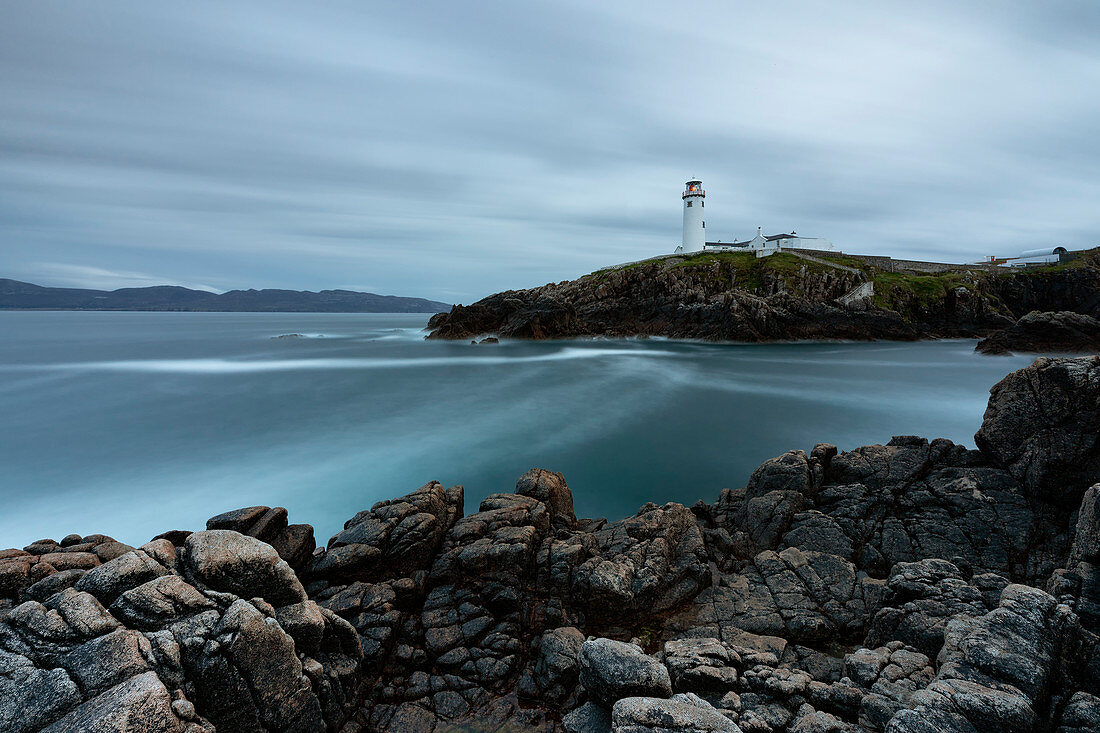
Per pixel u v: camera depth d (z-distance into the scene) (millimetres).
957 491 13992
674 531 13531
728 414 37344
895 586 10586
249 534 10898
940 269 104750
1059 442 13062
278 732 7152
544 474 16375
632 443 30438
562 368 60594
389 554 11438
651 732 6473
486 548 11750
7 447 30406
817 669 9477
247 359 71688
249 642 6914
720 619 11133
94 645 6223
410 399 43688
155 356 76000
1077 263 102688
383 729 8602
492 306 103500
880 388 46938
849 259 103812
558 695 9047
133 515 21953
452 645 10109
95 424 35969
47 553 9148
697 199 127188
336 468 26625
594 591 10945
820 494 15445
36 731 5461
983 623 7949
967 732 6117
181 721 5887
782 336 82312
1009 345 66375
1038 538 12352
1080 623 8086
